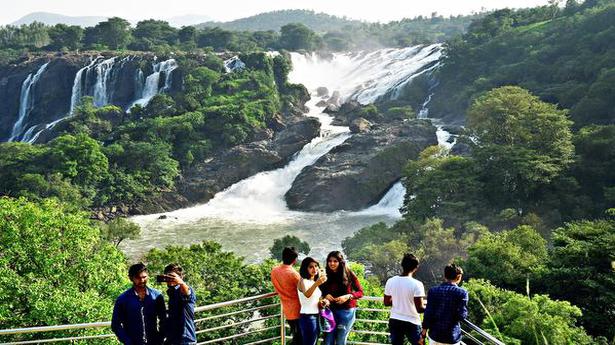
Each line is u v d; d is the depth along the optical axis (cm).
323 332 1286
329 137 11112
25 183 8575
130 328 1123
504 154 6838
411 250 5591
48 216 3081
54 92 14300
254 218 8781
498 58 12750
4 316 2612
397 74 14912
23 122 14362
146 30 19662
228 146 10800
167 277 1141
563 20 13175
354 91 14925
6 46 19775
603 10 11638
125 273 3250
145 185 9512
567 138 7206
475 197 6644
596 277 4181
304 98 13838
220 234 7788
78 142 9294
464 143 8431
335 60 18312
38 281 2805
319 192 9275
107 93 14275
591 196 6938
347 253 6159
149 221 8638
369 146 9869
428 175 6888
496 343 991
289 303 1263
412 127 10169
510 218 6191
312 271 1249
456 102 11931
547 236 6053
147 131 10575
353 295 1295
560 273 4262
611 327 3906
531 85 10681
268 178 10300
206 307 1232
